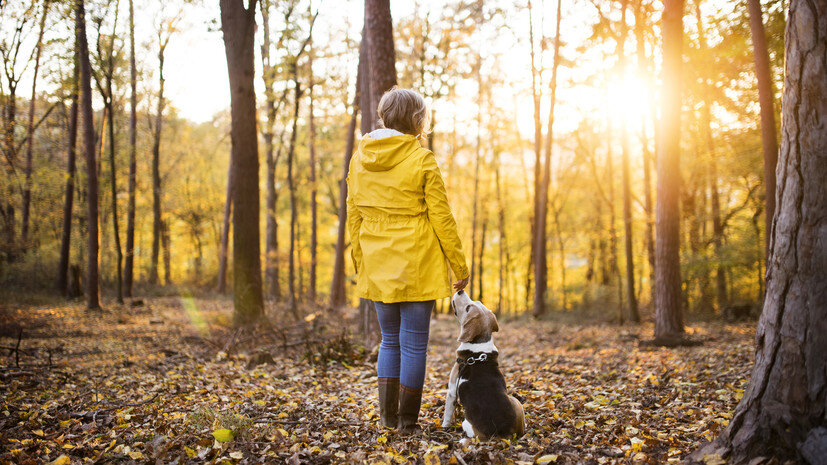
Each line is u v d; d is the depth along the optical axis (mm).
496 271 42750
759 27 6895
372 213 3277
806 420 2252
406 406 3367
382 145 3180
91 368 6223
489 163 29234
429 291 3186
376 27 8172
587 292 20406
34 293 17391
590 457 2920
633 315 16281
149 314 14555
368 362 7031
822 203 2295
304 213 33969
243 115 10719
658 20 12664
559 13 19219
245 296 10711
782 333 2385
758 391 2455
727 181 16828
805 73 2352
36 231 21578
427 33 20219
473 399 3273
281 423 3686
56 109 21203
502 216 30172
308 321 12672
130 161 20906
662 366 6562
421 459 2912
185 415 3797
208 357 7512
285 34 17891
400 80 20500
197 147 33125
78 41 14586
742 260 15500
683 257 16875
